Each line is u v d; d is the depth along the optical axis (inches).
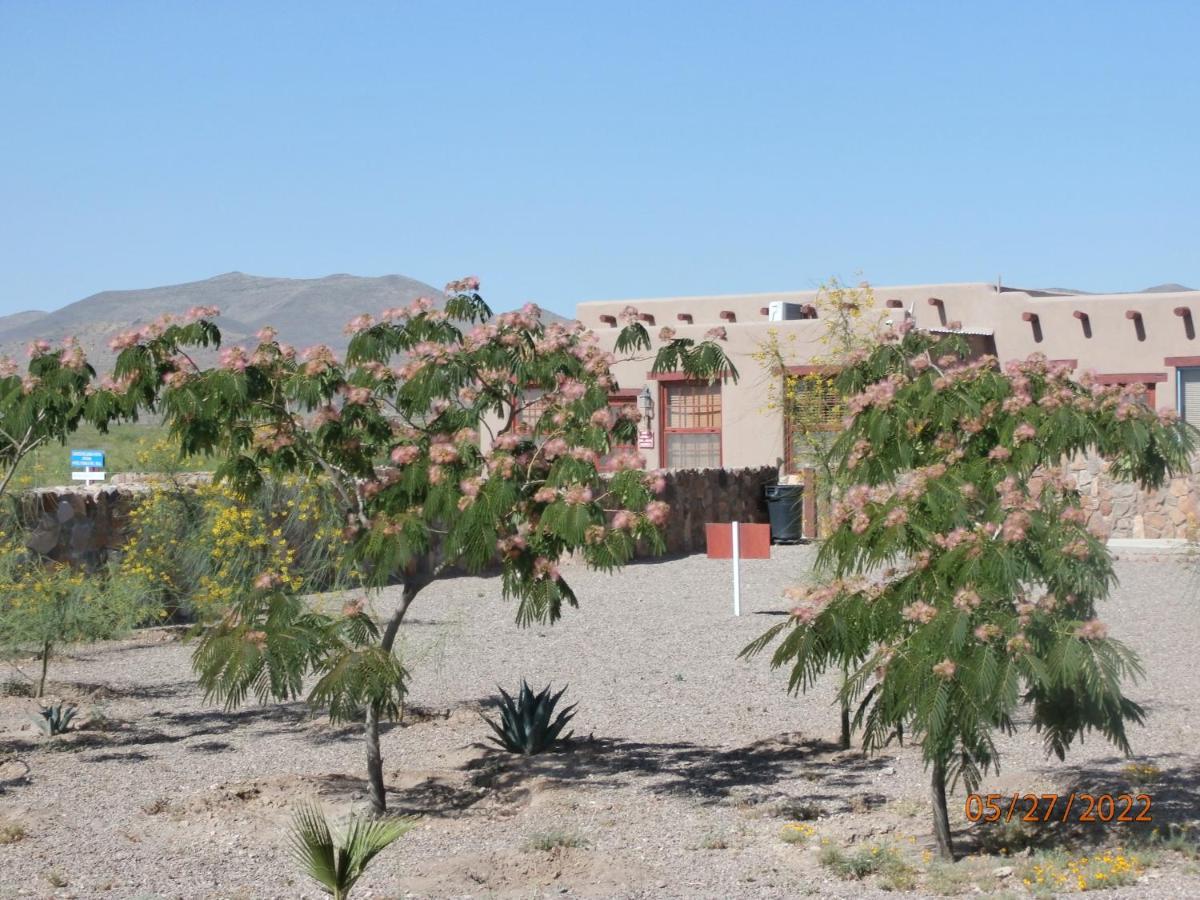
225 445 337.4
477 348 326.3
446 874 287.1
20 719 442.6
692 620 629.6
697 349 345.7
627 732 417.7
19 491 578.6
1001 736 393.4
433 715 441.4
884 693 276.1
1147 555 775.7
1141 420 300.7
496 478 301.6
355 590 584.7
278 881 282.4
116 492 628.4
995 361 319.3
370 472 337.1
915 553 284.2
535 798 345.1
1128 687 451.5
